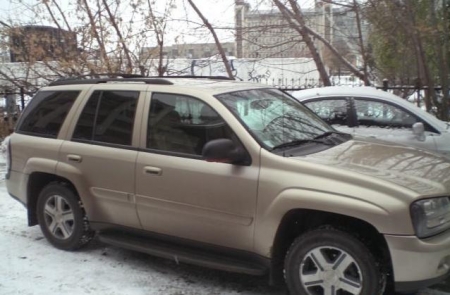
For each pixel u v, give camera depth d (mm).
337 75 11664
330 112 6824
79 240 5113
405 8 8922
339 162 3857
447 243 3523
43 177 5434
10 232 5910
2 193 7758
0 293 4285
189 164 4246
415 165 3969
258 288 4312
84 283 4465
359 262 3570
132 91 4805
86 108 5078
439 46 9109
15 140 5559
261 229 3908
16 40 11148
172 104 4523
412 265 3420
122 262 4934
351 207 3533
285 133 4320
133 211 4633
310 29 10555
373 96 6688
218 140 3965
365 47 10781
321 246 3717
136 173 4543
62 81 5539
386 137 6438
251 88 4809
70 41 10945
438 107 9258
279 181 3820
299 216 3898
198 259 4238
